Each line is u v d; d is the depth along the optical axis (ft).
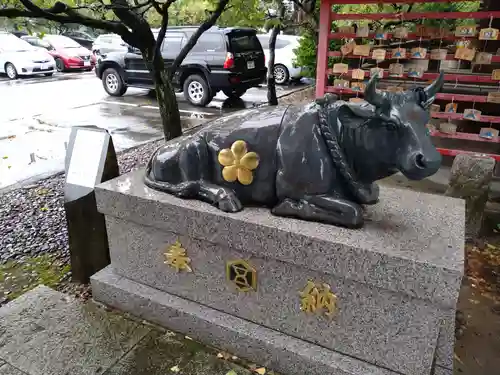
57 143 22.02
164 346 8.14
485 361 7.97
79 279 10.28
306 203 6.99
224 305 8.06
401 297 6.23
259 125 7.36
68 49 51.60
